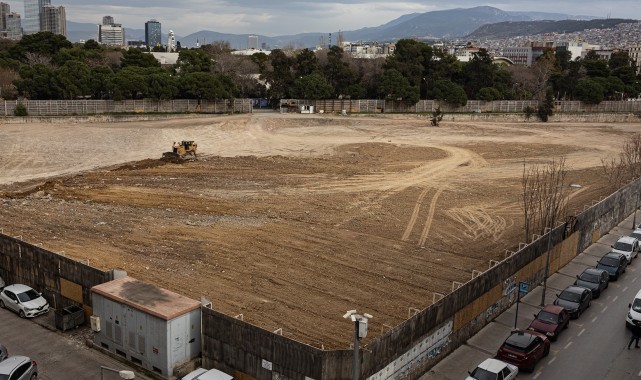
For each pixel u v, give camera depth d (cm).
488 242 4150
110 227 4259
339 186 5809
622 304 3225
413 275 3447
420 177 6356
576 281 3356
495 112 12731
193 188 5531
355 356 1700
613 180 6334
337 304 2997
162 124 9156
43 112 9275
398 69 12519
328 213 4797
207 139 8294
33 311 2786
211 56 13500
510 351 2420
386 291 3189
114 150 7356
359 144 8238
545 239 3378
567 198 5503
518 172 6719
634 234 4325
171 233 4150
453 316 2502
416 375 2300
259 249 3841
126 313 2344
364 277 3388
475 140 9062
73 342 2572
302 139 8669
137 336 2323
